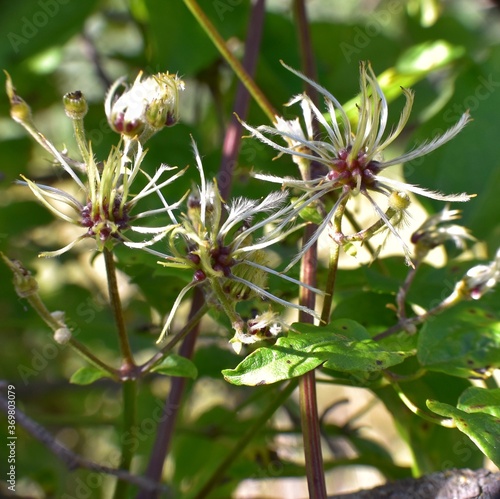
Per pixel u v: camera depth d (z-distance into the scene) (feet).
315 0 1.70
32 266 1.38
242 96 1.22
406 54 1.28
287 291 1.10
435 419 0.98
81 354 0.98
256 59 1.25
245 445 1.10
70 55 1.48
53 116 1.49
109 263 0.97
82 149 0.95
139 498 1.07
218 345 1.26
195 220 0.92
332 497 1.01
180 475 1.32
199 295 1.10
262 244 0.93
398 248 1.38
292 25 1.36
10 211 1.40
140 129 0.97
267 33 1.36
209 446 1.32
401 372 1.09
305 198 0.98
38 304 0.96
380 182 0.93
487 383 1.13
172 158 1.24
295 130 0.99
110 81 1.46
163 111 0.97
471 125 1.24
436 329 1.04
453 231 1.06
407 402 1.00
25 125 0.96
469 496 0.99
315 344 0.95
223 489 1.30
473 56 1.37
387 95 1.24
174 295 1.20
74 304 1.34
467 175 1.23
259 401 1.42
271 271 0.93
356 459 1.25
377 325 1.11
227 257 0.93
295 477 1.28
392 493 1.00
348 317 1.11
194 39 1.32
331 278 0.98
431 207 1.23
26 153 1.45
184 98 1.56
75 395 1.61
